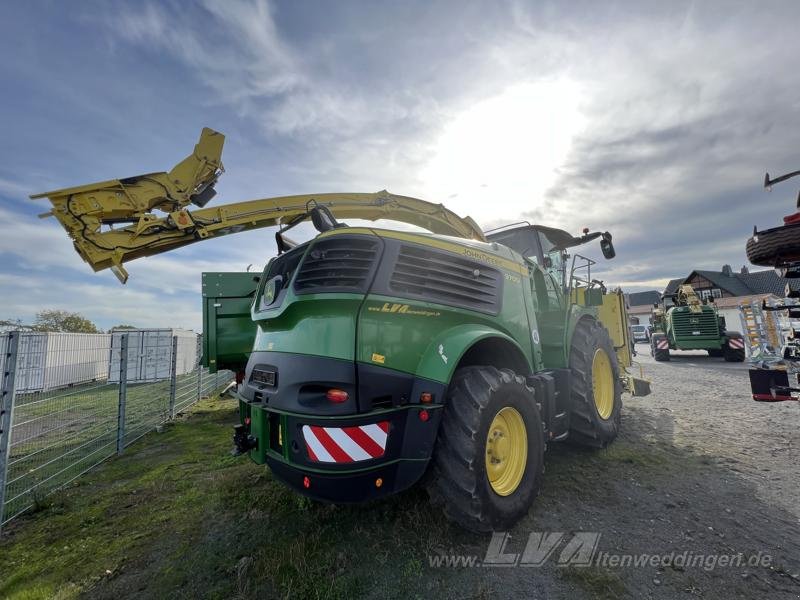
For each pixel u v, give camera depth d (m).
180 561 2.24
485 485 2.13
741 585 1.85
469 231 6.37
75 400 4.07
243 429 2.61
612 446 3.84
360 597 1.83
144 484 3.50
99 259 4.79
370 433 1.98
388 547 2.21
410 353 2.18
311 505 2.73
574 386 3.49
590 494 2.81
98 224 4.85
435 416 2.10
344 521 2.50
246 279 5.52
